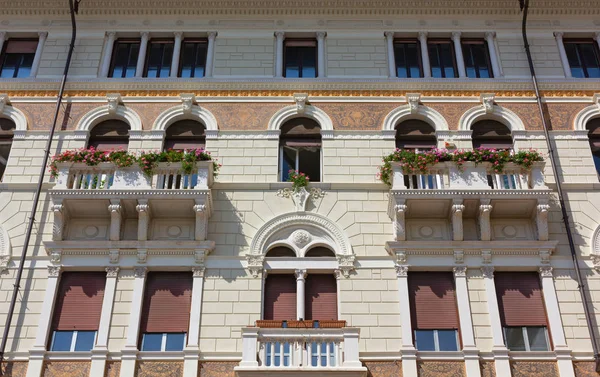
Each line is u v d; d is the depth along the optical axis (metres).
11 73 23.80
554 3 24.67
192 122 22.62
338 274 19.56
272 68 23.69
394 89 23.16
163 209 20.00
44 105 22.73
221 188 21.03
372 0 24.55
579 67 24.08
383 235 20.27
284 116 22.52
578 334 18.67
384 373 18.02
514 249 19.70
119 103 22.70
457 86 23.17
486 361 18.22
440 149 21.44
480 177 19.95
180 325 18.92
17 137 22.06
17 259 19.81
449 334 18.84
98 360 18.11
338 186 21.08
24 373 18.08
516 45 24.20
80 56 23.80
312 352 17.36
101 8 24.53
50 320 18.83
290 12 24.69
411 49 24.44
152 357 18.22
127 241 19.64
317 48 24.23
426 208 19.97
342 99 22.89
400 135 22.33
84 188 19.83
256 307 19.06
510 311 19.14
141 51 24.00
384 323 18.81
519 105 22.83
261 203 20.80
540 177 20.09
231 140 22.05
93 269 19.56
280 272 19.75
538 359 18.23
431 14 24.72
